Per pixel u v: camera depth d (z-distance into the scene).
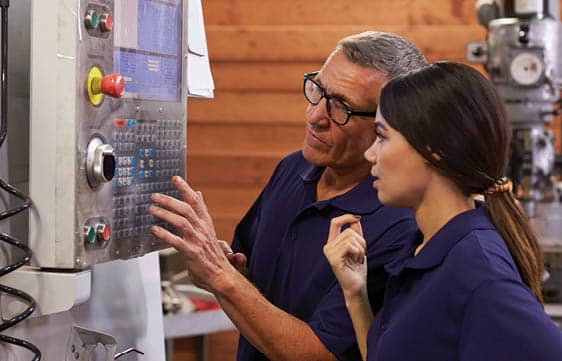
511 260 1.43
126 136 1.53
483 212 1.49
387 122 1.50
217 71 5.04
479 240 1.43
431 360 1.41
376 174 1.54
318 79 1.91
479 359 1.33
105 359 1.70
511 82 3.70
